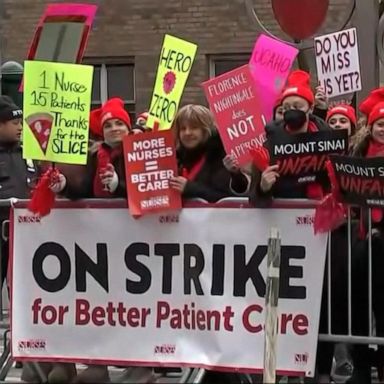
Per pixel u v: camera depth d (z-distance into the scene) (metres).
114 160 11.43
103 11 26.31
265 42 12.78
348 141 11.58
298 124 10.89
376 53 16.72
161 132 11.00
